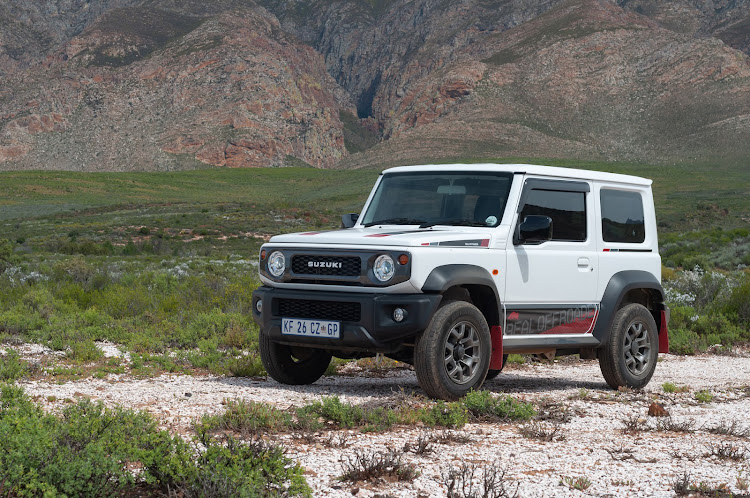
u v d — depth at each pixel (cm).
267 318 794
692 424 666
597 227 896
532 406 695
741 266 3428
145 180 16888
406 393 805
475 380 763
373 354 836
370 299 730
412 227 822
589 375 1050
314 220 8831
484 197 826
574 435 618
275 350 838
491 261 780
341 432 597
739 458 548
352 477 462
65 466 401
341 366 1048
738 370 1109
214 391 777
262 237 6756
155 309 1557
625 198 948
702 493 460
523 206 820
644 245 963
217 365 965
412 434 598
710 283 1931
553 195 854
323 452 525
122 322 1373
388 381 923
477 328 763
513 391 863
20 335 1212
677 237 5784
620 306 930
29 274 2400
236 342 1174
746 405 802
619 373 900
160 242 5941
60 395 722
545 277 831
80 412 538
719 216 10506
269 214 8975
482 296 797
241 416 596
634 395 849
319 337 760
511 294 800
